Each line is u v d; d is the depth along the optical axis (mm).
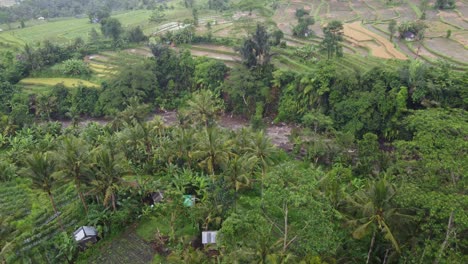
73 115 72875
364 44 84250
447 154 26078
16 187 52906
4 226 36875
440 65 63031
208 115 60031
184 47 94875
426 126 29625
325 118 59781
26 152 60625
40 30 130500
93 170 41094
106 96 76375
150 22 129375
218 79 76062
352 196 33469
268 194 26547
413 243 28344
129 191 45562
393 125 56719
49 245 40438
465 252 25734
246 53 71625
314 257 26562
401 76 57438
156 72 80312
